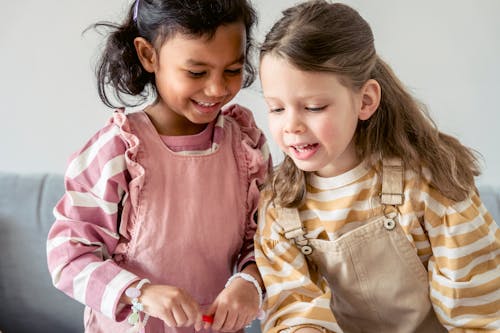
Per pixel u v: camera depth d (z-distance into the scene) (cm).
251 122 113
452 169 95
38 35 155
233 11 94
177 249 102
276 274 99
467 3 144
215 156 106
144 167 102
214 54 93
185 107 98
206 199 104
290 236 99
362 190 98
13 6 154
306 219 100
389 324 103
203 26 92
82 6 152
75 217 102
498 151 149
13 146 160
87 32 153
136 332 101
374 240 97
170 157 103
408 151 96
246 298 98
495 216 130
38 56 156
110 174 99
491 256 95
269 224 101
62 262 100
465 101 148
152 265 102
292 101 86
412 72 148
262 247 101
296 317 96
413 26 146
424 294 99
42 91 158
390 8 146
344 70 86
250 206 108
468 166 101
